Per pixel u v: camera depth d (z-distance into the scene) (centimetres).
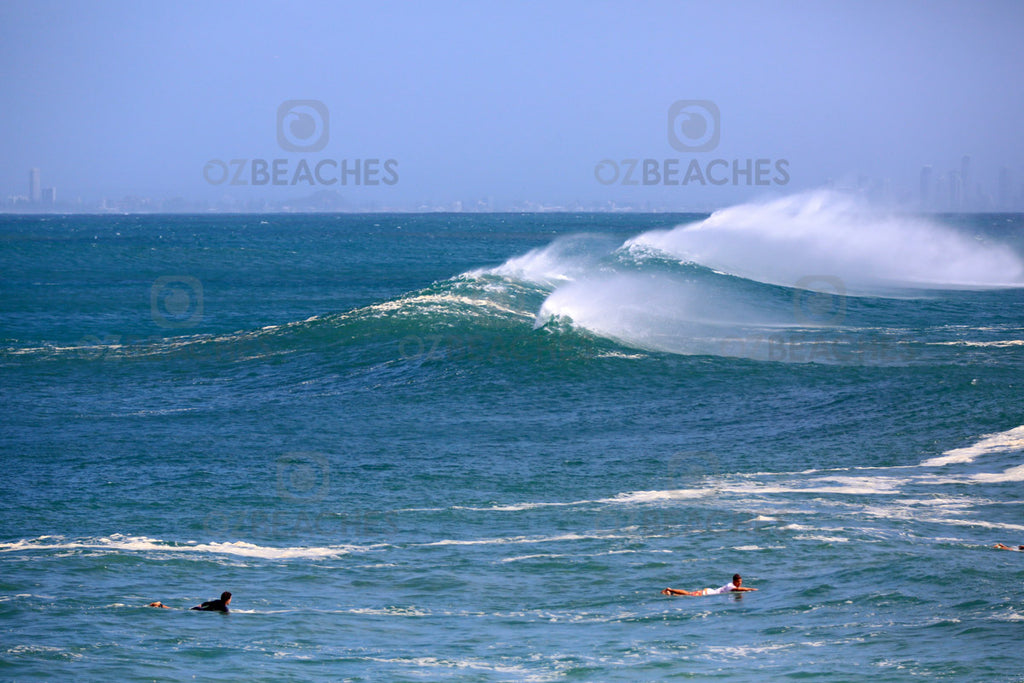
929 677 4053
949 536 6394
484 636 4825
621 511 7125
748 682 4088
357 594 5519
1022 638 4519
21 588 5466
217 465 8531
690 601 5353
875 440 9225
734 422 10044
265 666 4325
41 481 7994
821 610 5097
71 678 4100
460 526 6825
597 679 4184
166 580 5694
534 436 9575
